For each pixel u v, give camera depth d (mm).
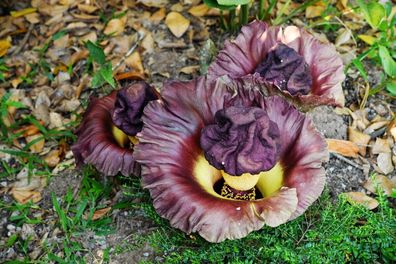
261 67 1364
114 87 1591
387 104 1666
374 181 1405
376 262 1332
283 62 1330
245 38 1400
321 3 1893
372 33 1834
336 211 1357
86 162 1369
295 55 1333
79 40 1900
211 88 1240
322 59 1391
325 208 1365
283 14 1881
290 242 1306
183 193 1154
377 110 1658
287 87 1339
